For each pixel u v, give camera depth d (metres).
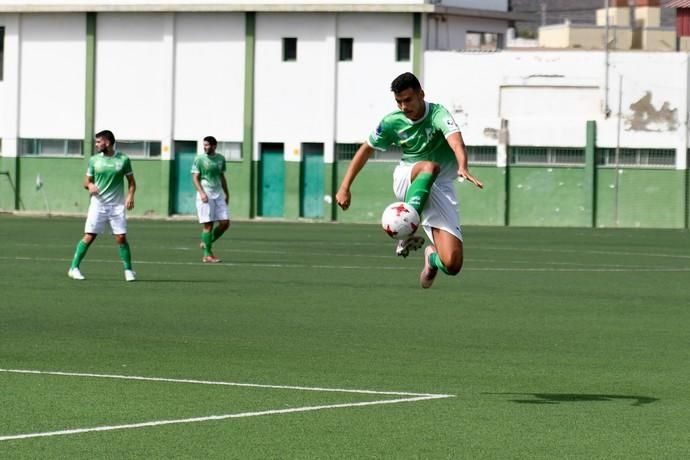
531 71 104.06
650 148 102.69
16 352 28.27
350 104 107.12
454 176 23.38
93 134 111.88
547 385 24.58
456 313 36.88
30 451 18.30
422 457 18.12
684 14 119.62
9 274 47.53
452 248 23.06
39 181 108.69
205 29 109.44
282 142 108.44
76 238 71.31
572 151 103.69
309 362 27.19
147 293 41.25
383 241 72.94
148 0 109.06
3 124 113.94
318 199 108.25
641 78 102.56
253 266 52.88
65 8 110.62
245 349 29.09
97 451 18.33
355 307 38.03
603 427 20.41
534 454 18.39
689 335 32.50
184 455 18.12
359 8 105.31
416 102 22.69
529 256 62.47
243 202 109.19
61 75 112.56
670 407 22.27
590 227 101.88
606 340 31.41
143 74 110.75
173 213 111.06
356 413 21.39
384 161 106.50
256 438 19.30
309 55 107.56
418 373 25.89
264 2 107.12
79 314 35.47
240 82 108.94
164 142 110.31
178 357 27.75
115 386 23.86
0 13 113.31
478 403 22.48
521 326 34.00
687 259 61.44
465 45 109.31
